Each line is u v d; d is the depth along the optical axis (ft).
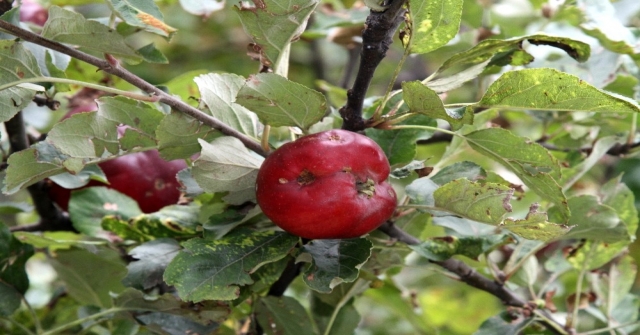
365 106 3.22
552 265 3.40
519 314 3.18
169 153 2.88
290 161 2.71
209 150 2.76
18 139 3.21
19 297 3.16
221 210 2.98
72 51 2.73
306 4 2.67
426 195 2.84
